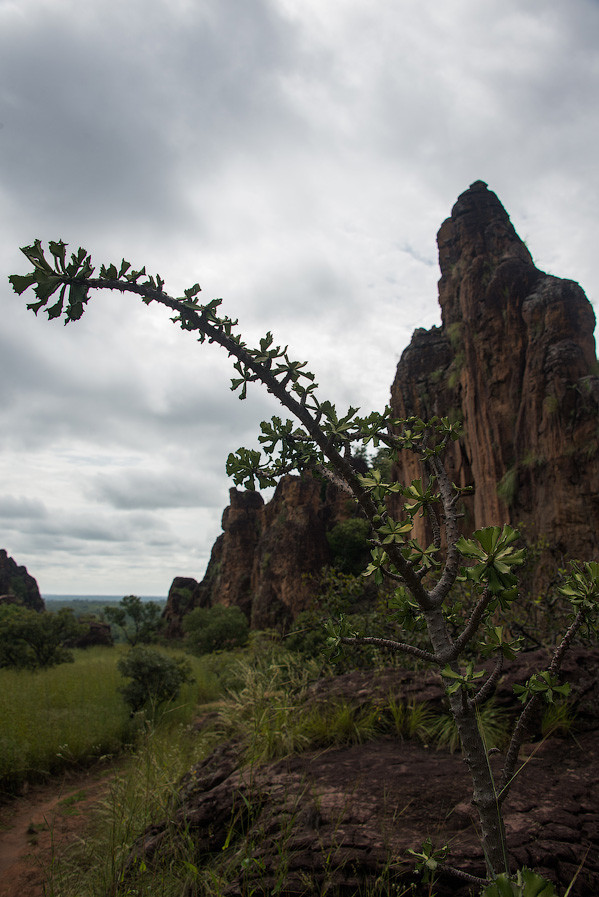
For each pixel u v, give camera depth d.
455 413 19.70
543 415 16.23
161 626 26.83
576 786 3.09
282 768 3.77
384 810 2.97
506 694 4.23
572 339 16.67
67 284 1.62
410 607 1.70
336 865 2.58
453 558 1.71
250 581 35.09
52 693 9.91
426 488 1.64
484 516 17.52
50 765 6.73
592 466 14.77
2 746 6.45
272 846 2.84
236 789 3.54
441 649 1.63
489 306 19.08
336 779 3.45
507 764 1.65
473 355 19.11
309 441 2.07
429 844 1.78
